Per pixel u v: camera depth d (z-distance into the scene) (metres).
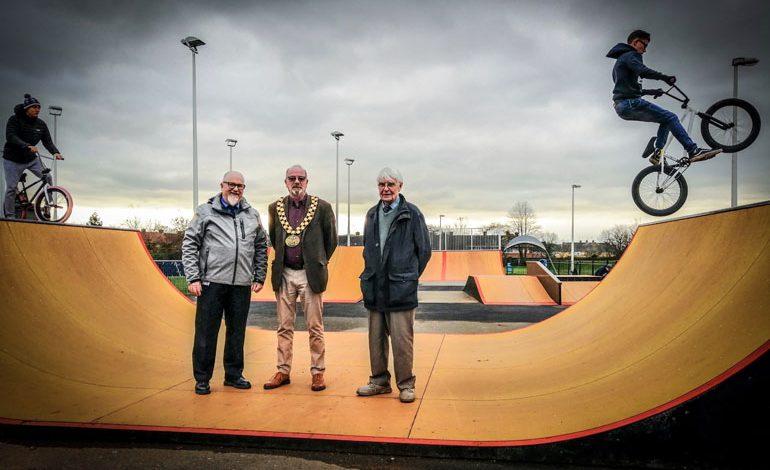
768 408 3.20
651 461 3.34
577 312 7.56
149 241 42.47
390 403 4.57
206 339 4.89
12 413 4.08
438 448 3.59
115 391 4.80
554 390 4.61
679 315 4.84
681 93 7.11
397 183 4.74
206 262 5.00
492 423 3.98
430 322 10.93
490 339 7.72
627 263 7.69
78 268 6.68
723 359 3.58
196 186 18.75
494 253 33.59
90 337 5.81
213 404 4.53
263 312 12.53
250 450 3.75
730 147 7.04
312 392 4.96
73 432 3.88
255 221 5.31
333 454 3.68
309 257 5.04
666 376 3.94
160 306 7.56
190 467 3.45
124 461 3.53
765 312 3.69
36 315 5.50
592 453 3.42
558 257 62.59
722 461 3.24
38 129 8.69
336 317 11.65
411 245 4.68
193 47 18.33
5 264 5.59
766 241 4.36
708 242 5.36
